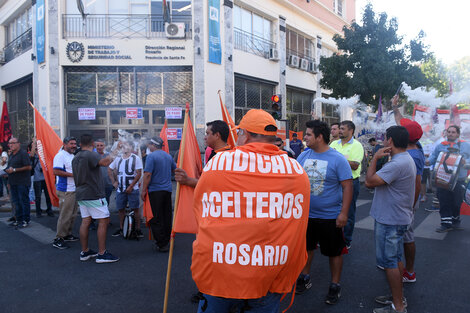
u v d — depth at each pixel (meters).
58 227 5.77
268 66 16.31
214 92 13.48
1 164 9.24
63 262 5.06
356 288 4.12
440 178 6.48
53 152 6.45
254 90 15.85
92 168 4.97
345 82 16.22
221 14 13.76
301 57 19.45
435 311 3.53
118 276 4.51
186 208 3.24
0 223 7.62
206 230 1.94
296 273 2.08
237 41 14.93
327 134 3.89
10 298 3.89
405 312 3.41
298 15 18.66
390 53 15.27
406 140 3.43
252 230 1.88
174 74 13.26
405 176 3.36
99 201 5.01
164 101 13.22
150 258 5.22
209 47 13.23
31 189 9.30
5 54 17.50
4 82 17.30
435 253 5.32
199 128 13.08
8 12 16.67
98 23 12.94
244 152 2.00
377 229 3.52
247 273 1.87
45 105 13.16
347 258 5.14
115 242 6.11
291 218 1.97
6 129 9.12
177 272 4.64
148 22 13.10
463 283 4.20
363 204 9.45
